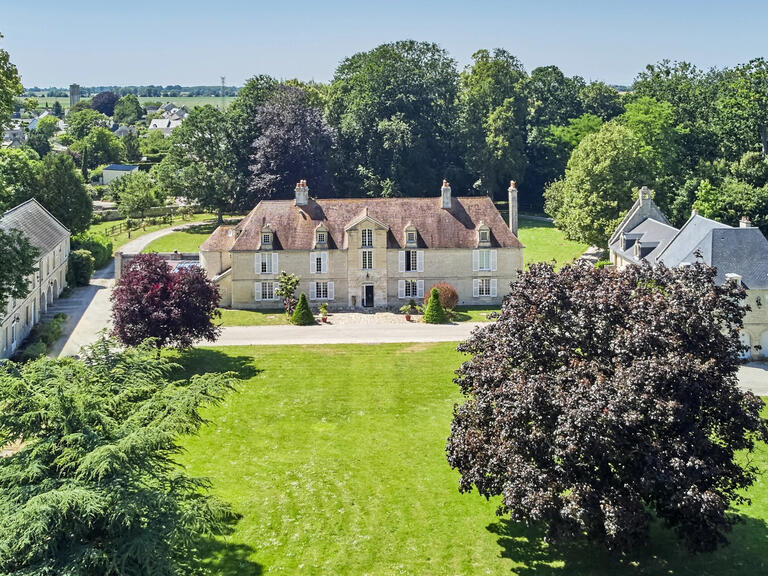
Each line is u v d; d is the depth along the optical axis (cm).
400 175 12381
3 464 2491
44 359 2938
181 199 14962
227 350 6188
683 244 6462
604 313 3164
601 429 2705
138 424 2630
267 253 7819
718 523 2711
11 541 2172
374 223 7812
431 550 3247
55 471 2492
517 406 2853
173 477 2756
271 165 11300
